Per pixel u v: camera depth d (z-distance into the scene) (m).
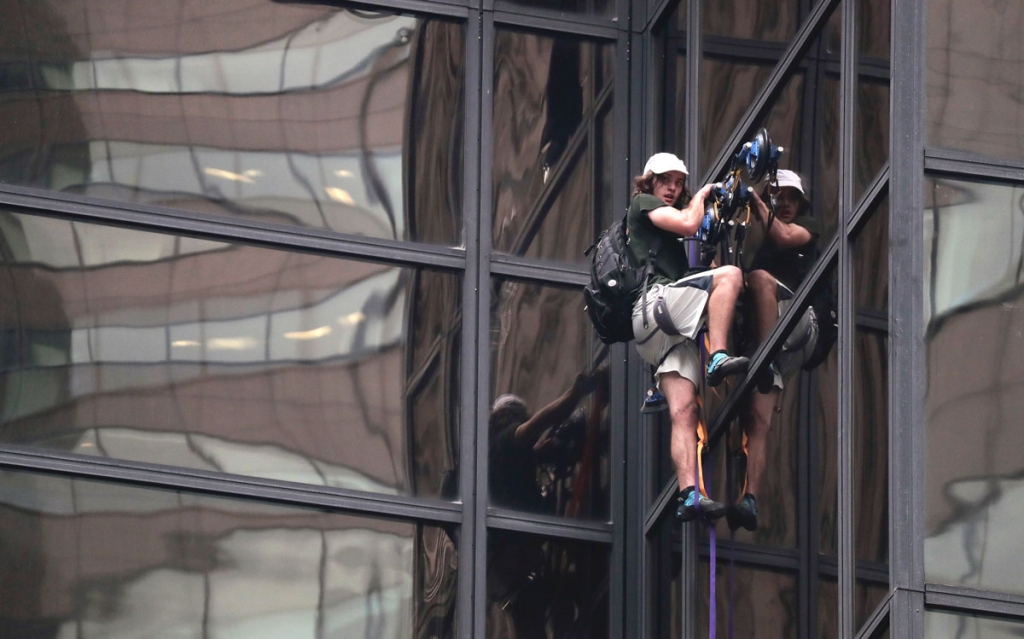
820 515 36.94
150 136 47.00
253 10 48.25
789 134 40.66
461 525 45.75
